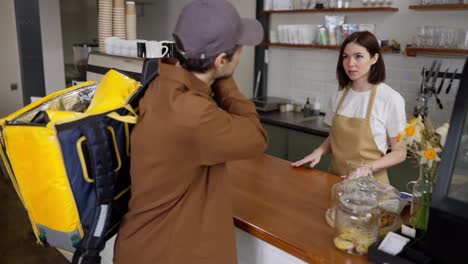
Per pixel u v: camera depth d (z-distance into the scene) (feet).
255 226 4.79
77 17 19.71
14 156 4.04
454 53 9.37
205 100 3.64
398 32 10.54
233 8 3.73
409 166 9.08
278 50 13.46
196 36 3.60
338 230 4.33
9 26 16.99
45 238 4.38
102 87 4.61
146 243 4.23
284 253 4.82
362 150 7.00
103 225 4.21
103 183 4.10
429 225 3.69
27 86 11.03
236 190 5.86
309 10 11.49
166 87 3.79
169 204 4.08
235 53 3.84
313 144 10.68
